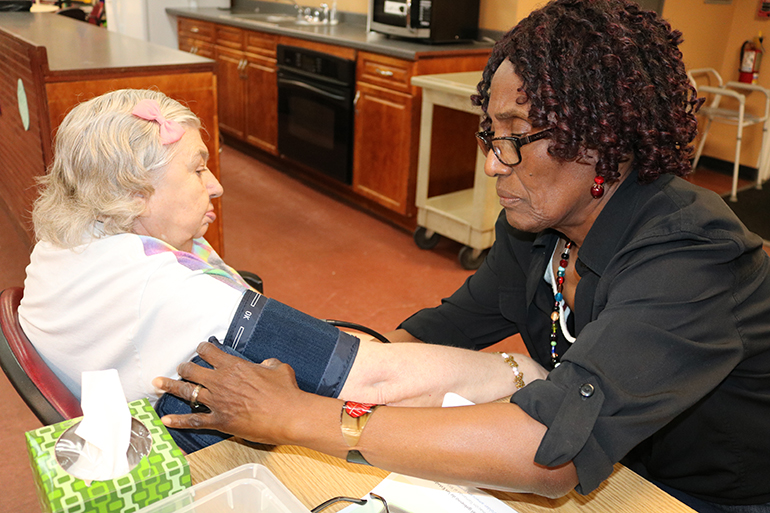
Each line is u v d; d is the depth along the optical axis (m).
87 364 0.88
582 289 0.92
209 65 2.36
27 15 3.67
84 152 0.86
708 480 1.02
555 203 0.82
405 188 3.53
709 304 0.74
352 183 3.97
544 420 0.68
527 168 0.79
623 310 0.73
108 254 0.86
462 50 3.46
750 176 5.10
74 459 0.65
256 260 3.27
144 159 0.87
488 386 0.96
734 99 5.08
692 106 0.84
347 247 3.51
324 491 0.78
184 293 0.84
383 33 3.84
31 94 2.14
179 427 0.74
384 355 0.89
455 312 1.22
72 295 0.87
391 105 3.49
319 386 0.85
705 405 0.94
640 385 0.69
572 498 0.79
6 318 0.95
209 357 0.75
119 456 0.65
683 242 0.76
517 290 1.16
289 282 3.04
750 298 0.80
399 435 0.69
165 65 2.25
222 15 5.15
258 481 0.68
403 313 2.79
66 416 0.81
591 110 0.74
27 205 2.64
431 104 3.16
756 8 4.86
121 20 5.69
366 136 3.74
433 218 3.36
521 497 0.79
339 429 0.70
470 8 3.68
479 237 3.13
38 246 0.95
